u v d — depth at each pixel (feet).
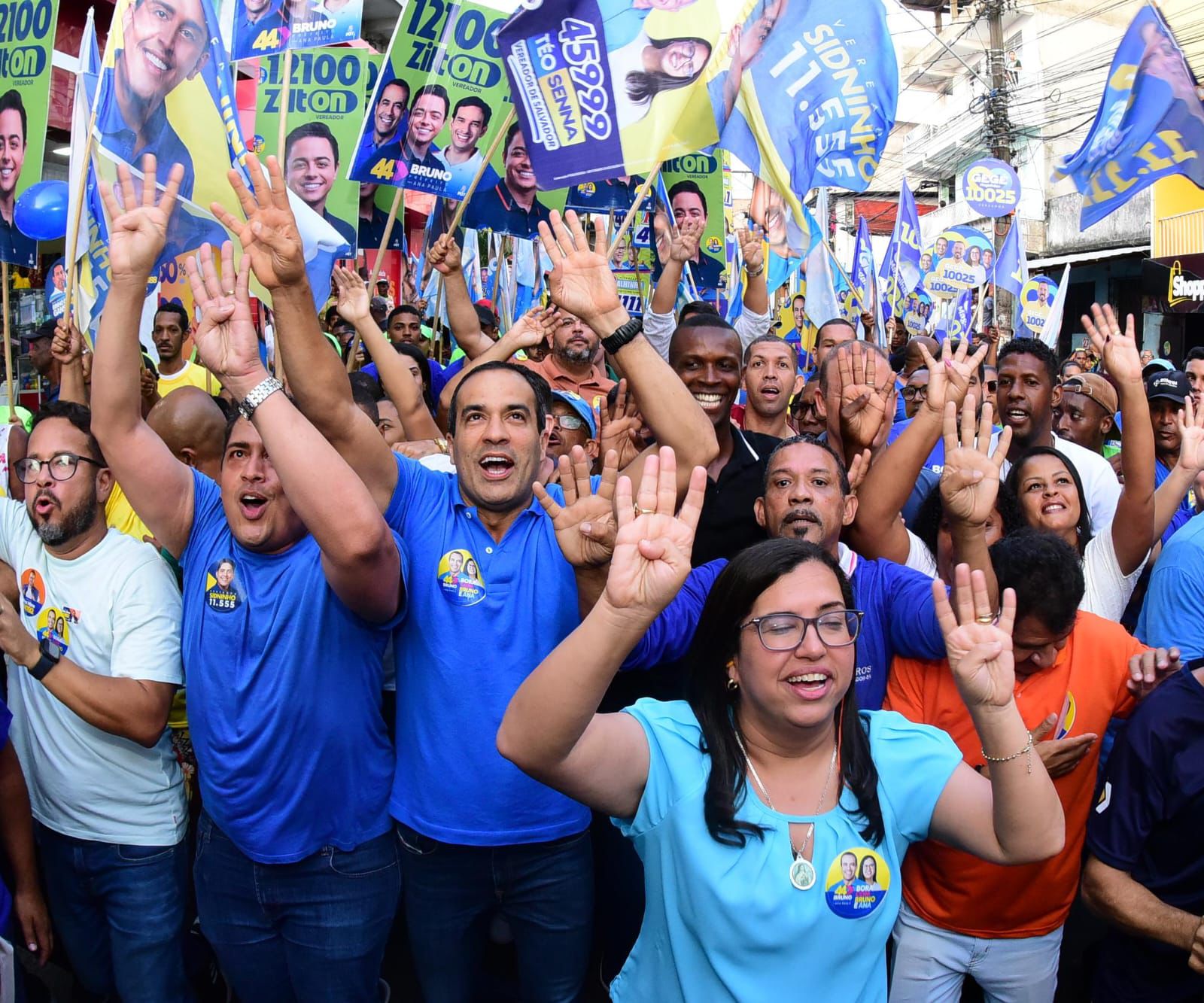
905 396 19.81
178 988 9.79
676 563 5.53
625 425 10.66
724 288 26.55
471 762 8.53
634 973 6.67
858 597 9.25
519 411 8.71
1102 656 8.97
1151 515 10.98
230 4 16.24
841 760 6.32
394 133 15.66
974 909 8.64
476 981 9.48
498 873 8.68
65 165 30.50
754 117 15.06
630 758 6.21
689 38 12.59
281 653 8.43
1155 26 18.75
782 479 9.36
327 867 8.64
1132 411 10.89
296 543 8.65
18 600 9.64
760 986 6.02
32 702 9.48
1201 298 57.72
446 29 15.85
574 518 7.83
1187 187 71.10
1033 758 5.96
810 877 6.00
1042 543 8.55
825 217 26.23
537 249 25.40
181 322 18.58
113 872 9.42
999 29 73.61
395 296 38.73
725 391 11.66
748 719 6.30
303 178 15.47
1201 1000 7.82
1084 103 84.38
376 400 14.64
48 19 13.30
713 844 6.08
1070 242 83.76
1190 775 7.47
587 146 12.60
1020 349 14.55
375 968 9.07
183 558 9.09
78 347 12.50
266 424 7.18
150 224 8.13
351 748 8.65
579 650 5.59
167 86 11.44
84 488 9.32
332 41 13.12
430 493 9.13
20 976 9.29
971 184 46.68
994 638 5.90
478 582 8.71
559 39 12.51
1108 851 7.81
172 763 9.76
